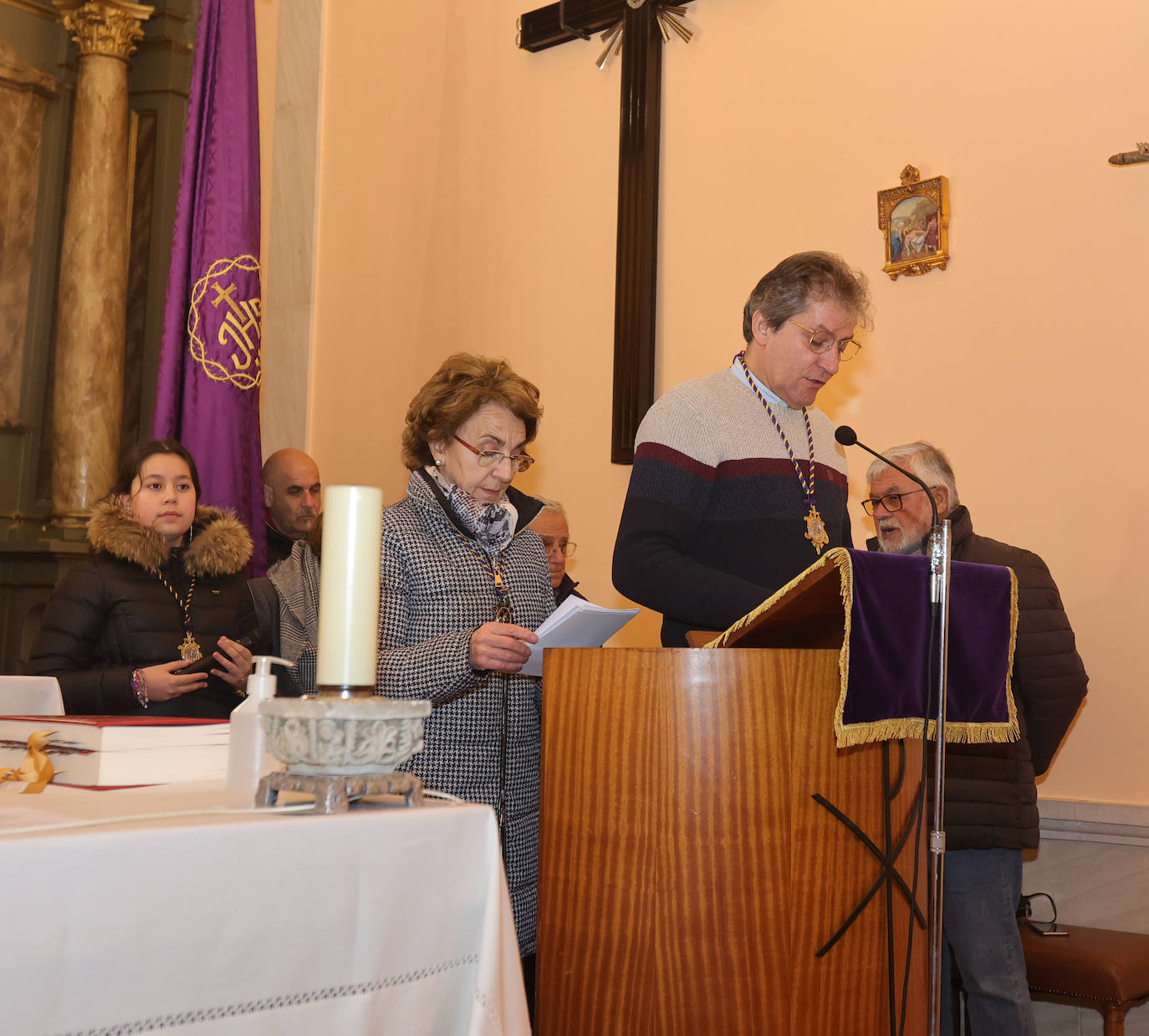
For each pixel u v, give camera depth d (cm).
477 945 126
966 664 179
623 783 177
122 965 98
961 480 378
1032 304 369
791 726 175
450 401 221
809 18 433
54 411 543
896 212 398
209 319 470
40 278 558
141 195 559
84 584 306
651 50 470
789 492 240
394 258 566
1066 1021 345
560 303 501
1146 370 346
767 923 171
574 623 187
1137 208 351
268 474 474
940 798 173
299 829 110
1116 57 359
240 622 327
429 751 211
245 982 106
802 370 240
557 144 510
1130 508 345
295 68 608
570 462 488
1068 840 348
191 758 152
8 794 134
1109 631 346
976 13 390
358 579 124
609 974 175
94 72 553
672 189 466
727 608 210
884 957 182
